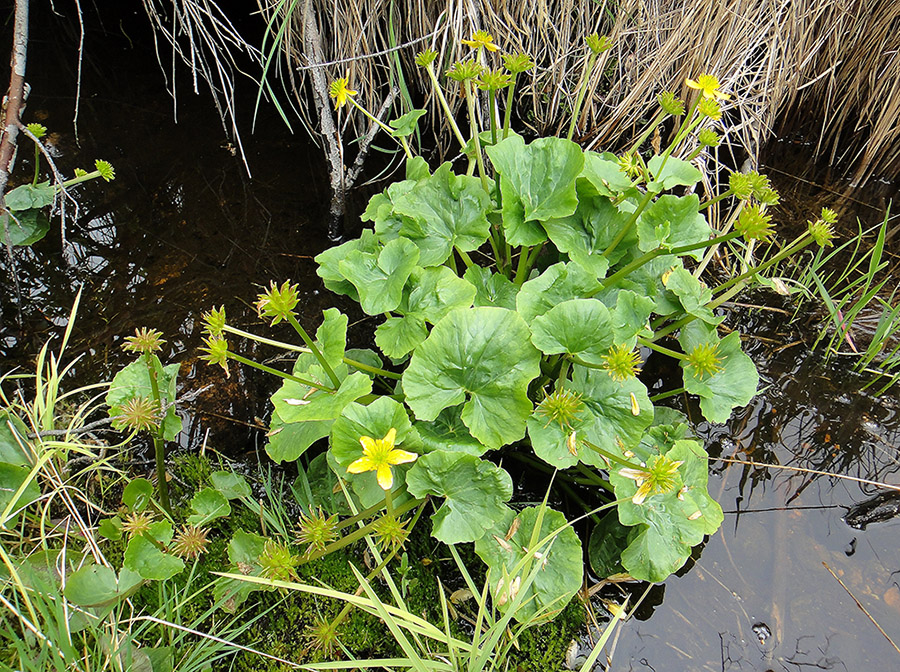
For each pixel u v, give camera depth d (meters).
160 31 0.94
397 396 0.51
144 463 0.54
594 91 0.83
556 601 0.44
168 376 0.49
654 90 0.83
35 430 0.48
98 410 0.56
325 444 0.56
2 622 0.42
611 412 0.47
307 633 0.46
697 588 0.51
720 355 0.53
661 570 0.46
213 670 0.44
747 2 0.75
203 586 0.47
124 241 0.70
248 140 0.83
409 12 0.75
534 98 0.83
